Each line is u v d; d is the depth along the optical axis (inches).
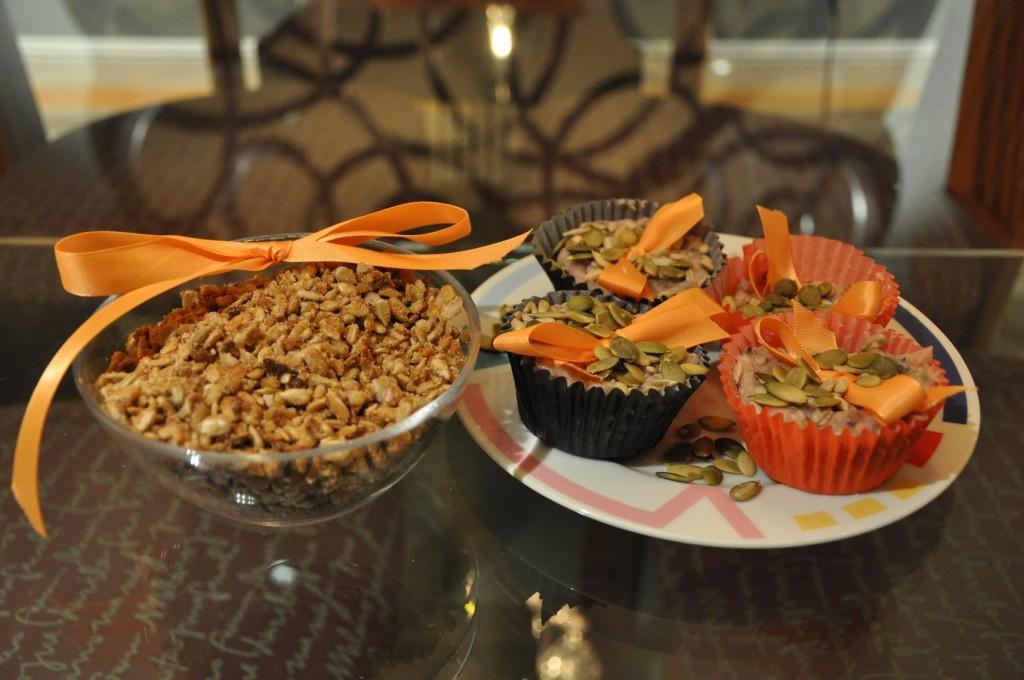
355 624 12.1
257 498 11.2
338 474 11.1
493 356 15.0
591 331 13.9
